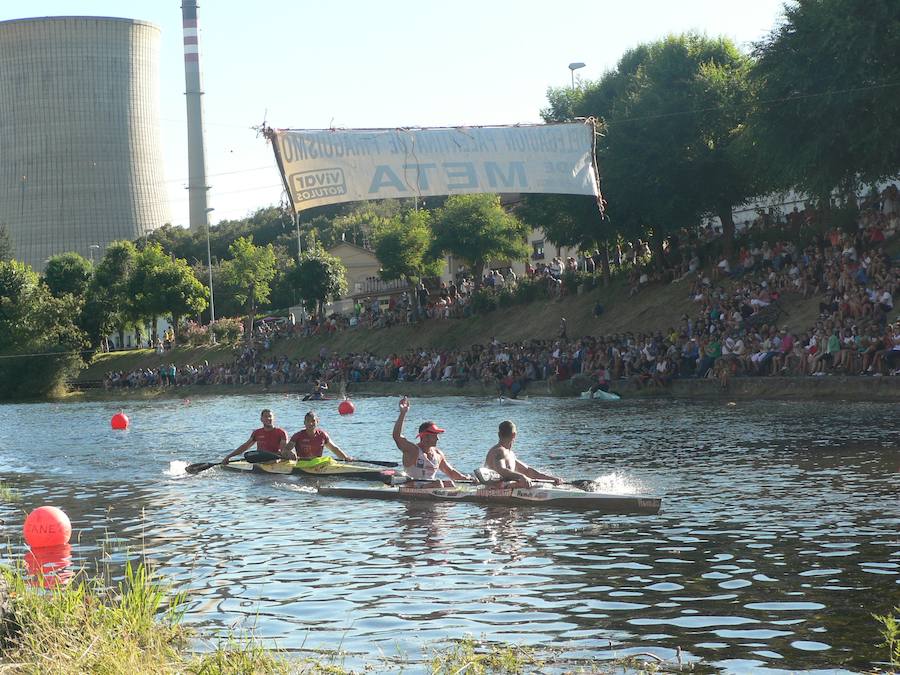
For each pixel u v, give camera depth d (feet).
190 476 65.57
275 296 351.87
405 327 201.26
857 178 116.88
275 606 30.81
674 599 29.73
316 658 25.07
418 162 63.26
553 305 169.89
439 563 36.17
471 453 71.05
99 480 66.23
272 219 423.64
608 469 58.03
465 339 181.57
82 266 330.34
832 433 68.13
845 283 103.30
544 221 166.61
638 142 135.03
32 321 261.65
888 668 22.94
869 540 36.27
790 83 109.09
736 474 53.42
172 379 235.40
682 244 155.94
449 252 196.75
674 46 141.38
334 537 42.22
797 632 25.98
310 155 62.54
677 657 24.38
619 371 124.16
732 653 24.52
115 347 347.97
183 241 412.36
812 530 38.47
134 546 41.68
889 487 46.91
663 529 40.45
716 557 34.96
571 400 119.55
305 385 191.42
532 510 46.96
